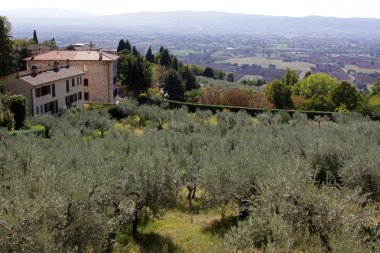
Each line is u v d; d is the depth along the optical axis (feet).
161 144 70.54
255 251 29.48
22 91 123.65
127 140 72.33
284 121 139.23
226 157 51.21
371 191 40.86
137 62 206.39
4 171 45.91
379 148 57.31
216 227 43.06
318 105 179.01
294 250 29.53
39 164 43.75
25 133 85.56
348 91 183.62
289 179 33.99
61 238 27.61
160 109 147.02
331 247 27.07
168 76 215.72
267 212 31.55
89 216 29.60
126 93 214.48
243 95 184.14
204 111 151.64
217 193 43.68
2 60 173.06
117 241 38.86
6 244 23.53
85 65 176.35
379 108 157.07
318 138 66.49
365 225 32.35
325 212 30.99
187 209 50.29
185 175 50.67
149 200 40.01
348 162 44.24
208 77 347.77
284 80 281.95
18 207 25.32
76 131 93.09
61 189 31.55
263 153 57.11
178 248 37.37
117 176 42.80
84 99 178.40
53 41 301.22
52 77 137.69
